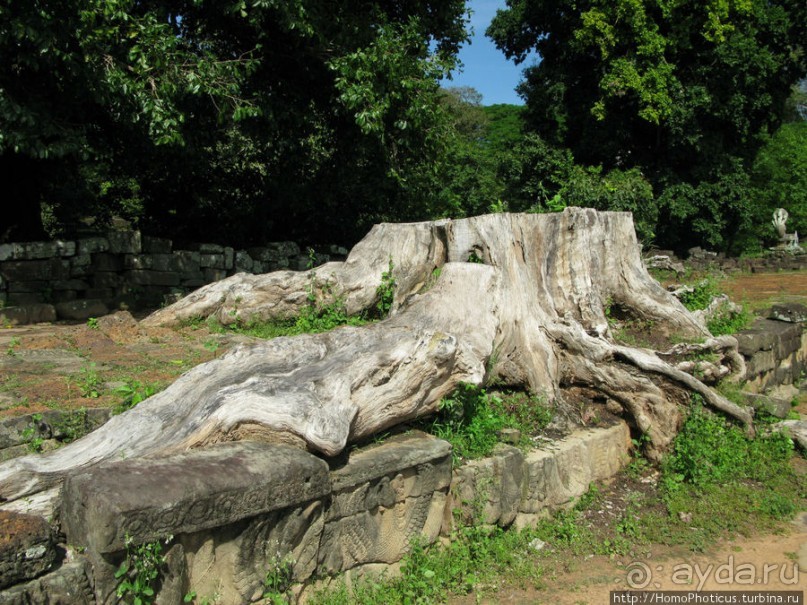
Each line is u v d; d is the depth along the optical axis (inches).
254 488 125.0
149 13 331.9
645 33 826.2
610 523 205.8
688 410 244.5
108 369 205.5
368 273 292.0
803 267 999.6
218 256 419.5
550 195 843.4
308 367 167.9
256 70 408.5
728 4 845.2
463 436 192.5
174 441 141.1
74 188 551.5
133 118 331.0
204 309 290.4
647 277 289.6
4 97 297.3
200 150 433.7
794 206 1322.6
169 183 492.4
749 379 317.7
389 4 483.5
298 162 492.1
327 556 145.9
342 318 285.6
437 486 169.9
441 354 179.3
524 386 241.1
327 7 410.0
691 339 272.8
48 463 137.9
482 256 261.6
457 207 700.7
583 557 185.6
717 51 844.0
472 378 190.2
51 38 285.4
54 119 323.9
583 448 218.8
